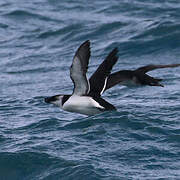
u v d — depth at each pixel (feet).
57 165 45.14
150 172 43.65
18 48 88.89
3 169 45.75
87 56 41.57
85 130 52.06
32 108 61.98
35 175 44.68
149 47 83.41
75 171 43.78
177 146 48.03
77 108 44.96
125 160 45.57
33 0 111.55
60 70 78.38
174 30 86.89
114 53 45.21
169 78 71.00
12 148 48.73
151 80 46.55
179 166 44.68
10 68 80.38
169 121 53.72
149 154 46.55
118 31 90.43
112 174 43.11
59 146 48.57
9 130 54.34
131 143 48.65
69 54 84.94
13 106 62.95
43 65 80.89
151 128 51.55
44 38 92.43
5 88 71.31
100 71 45.52
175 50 82.12
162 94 64.59
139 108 58.70
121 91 66.74
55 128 53.88
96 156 46.26
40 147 48.44
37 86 71.77
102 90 45.03
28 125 55.57
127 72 46.68
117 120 53.47
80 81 43.11
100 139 49.67
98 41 88.12
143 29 88.89
